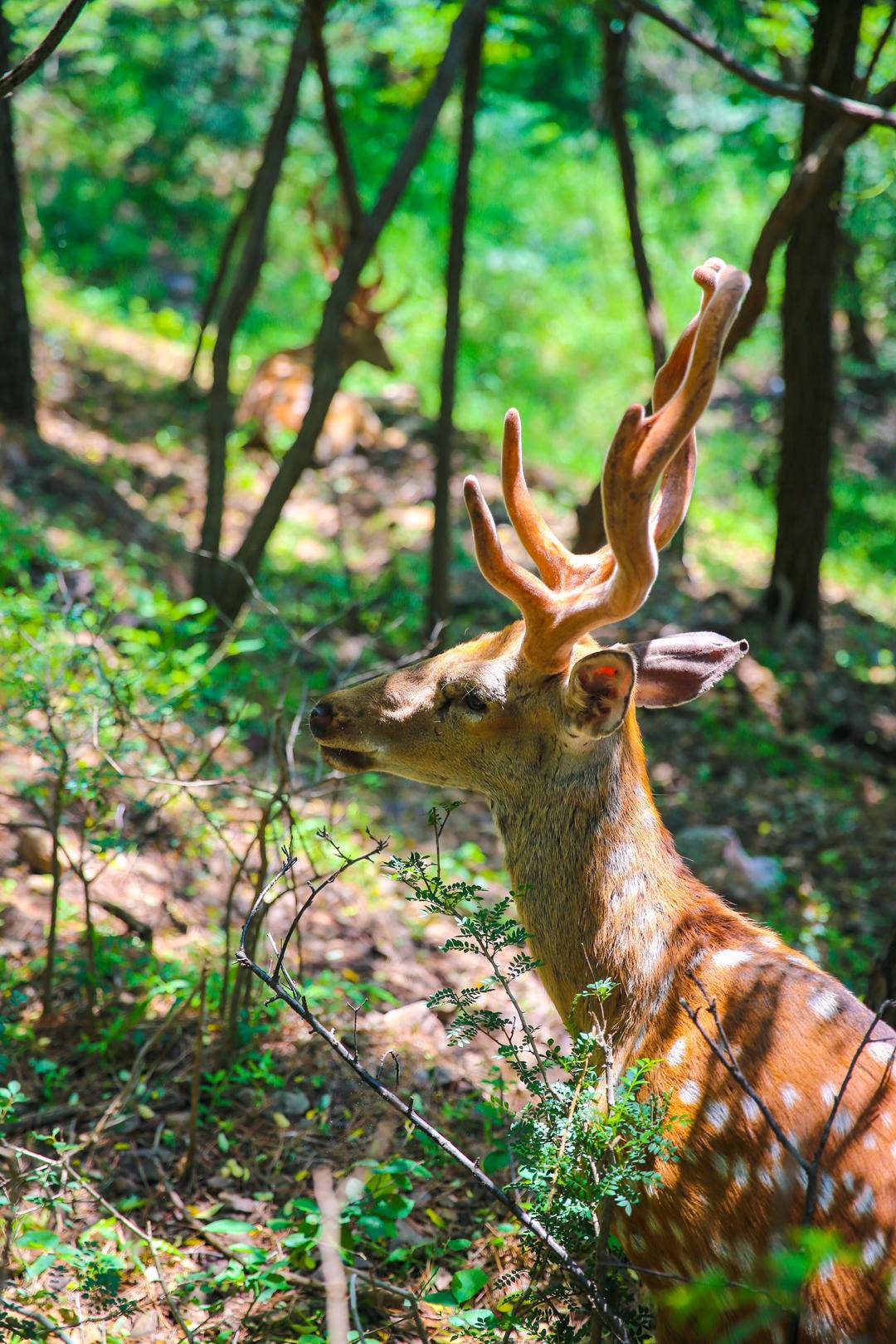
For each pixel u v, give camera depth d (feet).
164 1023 13.57
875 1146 8.39
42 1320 9.36
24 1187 11.57
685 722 26.89
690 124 51.16
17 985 14.44
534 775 10.46
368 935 16.51
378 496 36.55
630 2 18.26
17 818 16.65
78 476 28.73
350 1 35.68
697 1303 8.79
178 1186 12.14
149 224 54.54
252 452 37.83
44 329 41.86
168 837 17.03
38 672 14.96
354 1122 13.01
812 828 23.21
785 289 31.60
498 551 10.05
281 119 26.07
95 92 53.36
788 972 9.28
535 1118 9.01
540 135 49.73
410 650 26.23
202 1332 10.54
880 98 19.69
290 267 56.18
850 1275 8.22
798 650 31.45
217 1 37.99
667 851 10.43
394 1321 10.72
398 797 21.57
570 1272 8.89
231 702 19.81
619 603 9.54
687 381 8.95
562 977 10.39
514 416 10.44
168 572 26.27
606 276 61.16
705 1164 8.82
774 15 26.89
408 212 58.80
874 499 48.83
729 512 43.78
